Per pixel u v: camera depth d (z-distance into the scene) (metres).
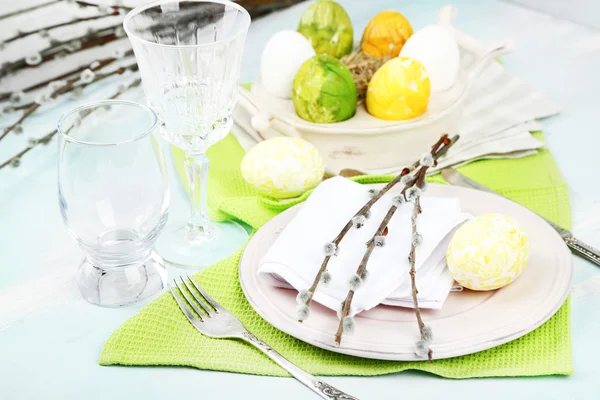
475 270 0.77
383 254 0.79
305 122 0.96
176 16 0.88
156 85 0.85
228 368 0.76
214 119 0.87
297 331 0.76
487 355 0.76
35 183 0.97
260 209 0.90
